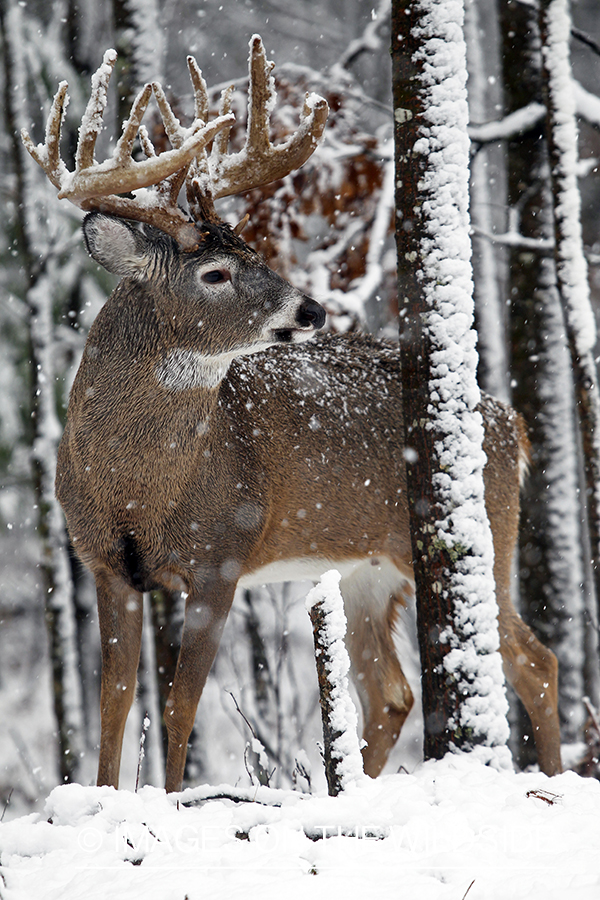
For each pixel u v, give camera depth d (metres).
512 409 11.54
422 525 7.90
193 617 9.49
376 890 4.93
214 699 20.70
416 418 7.95
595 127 12.58
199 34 25.80
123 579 9.39
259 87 9.38
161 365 9.13
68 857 5.91
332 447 10.62
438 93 7.83
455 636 7.68
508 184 14.36
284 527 10.52
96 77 8.45
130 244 9.01
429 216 7.86
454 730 7.59
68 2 20.30
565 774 7.04
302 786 9.11
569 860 5.25
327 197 15.17
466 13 16.38
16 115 15.91
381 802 6.18
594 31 32.03
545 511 13.90
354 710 6.54
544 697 10.39
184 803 6.91
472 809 6.06
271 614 19.56
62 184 8.68
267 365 10.56
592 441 10.52
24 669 25.55
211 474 9.51
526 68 14.16
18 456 20.98
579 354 10.62
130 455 9.10
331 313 13.71
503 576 11.01
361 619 11.84
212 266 9.09
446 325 7.84
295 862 5.40
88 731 21.00
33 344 15.80
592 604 15.23
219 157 9.67
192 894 5.00
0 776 20.61
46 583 15.73
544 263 13.97
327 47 29.05
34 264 15.85
